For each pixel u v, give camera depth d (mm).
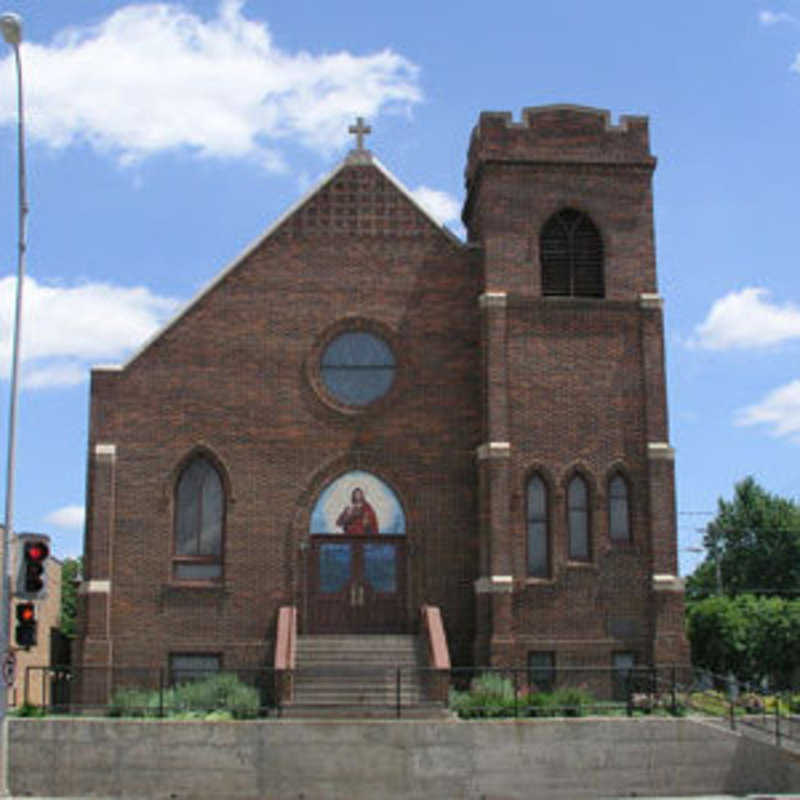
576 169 36094
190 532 34625
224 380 35312
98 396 34938
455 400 35562
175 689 30578
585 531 34375
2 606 23859
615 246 35781
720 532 84938
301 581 34438
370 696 30188
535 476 34500
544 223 35906
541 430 34500
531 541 34188
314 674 31312
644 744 27266
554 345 34969
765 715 30109
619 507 34562
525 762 26734
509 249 35438
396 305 36031
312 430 35281
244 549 34469
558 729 27016
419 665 32344
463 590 34594
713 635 64812
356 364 35781
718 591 78312
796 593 81688
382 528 34906
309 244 36219
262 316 35750
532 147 36031
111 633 33625
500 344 34688
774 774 27641
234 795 26203
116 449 34625
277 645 32000
